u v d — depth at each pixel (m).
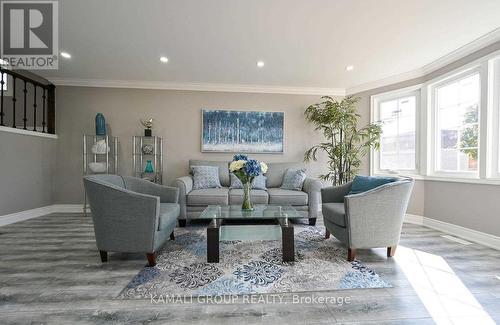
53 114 3.92
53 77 3.81
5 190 3.14
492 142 2.52
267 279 1.73
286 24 2.33
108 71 3.54
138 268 1.90
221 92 4.12
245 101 4.15
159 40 2.64
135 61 3.18
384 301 1.47
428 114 3.26
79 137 3.98
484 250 2.32
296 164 3.92
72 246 2.37
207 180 3.53
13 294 1.52
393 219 2.08
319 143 4.25
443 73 3.07
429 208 3.22
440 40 2.61
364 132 3.82
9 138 3.19
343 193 2.72
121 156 4.02
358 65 3.26
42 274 1.79
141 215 1.89
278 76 3.68
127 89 4.02
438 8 2.08
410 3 2.02
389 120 3.76
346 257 2.14
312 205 3.22
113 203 1.89
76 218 3.49
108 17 2.23
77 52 2.94
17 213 3.31
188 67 3.37
